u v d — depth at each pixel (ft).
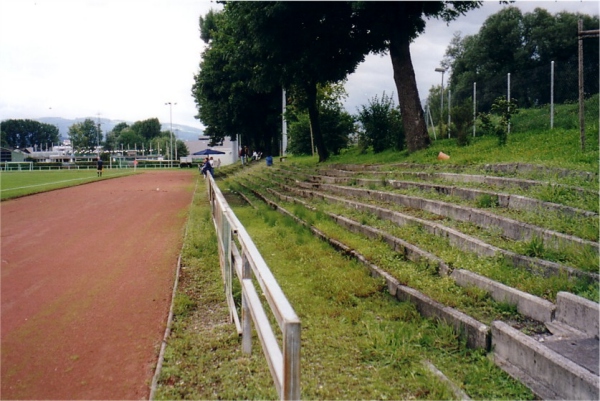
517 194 23.52
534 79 58.80
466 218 24.09
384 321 17.01
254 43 60.90
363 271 22.20
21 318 19.51
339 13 56.03
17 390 13.84
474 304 16.51
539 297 15.34
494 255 19.03
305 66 66.08
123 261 28.53
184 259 27.66
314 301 19.33
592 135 36.01
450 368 13.84
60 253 31.01
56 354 16.07
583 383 10.84
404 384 13.07
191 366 14.49
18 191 72.23
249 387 13.14
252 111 138.00
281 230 32.81
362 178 42.73
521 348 13.00
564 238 17.67
